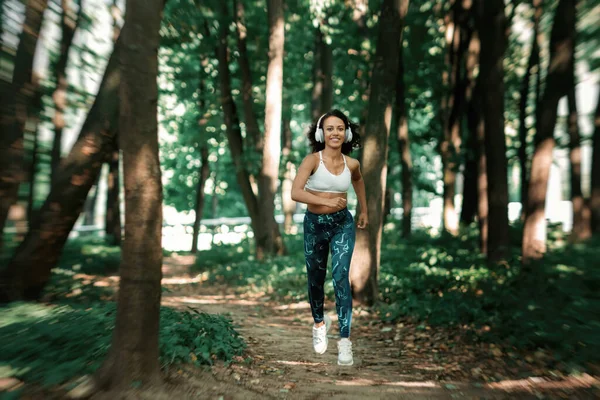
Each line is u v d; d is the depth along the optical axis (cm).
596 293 657
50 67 725
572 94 1603
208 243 2670
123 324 354
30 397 320
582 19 1341
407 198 1855
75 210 689
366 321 794
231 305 991
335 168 436
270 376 464
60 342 413
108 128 691
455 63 1623
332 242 445
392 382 467
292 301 1015
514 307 676
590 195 1617
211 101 1627
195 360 440
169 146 2498
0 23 563
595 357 457
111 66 695
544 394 397
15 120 602
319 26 1451
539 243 986
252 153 1507
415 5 1677
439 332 677
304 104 2450
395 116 1817
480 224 1384
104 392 339
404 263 1205
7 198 613
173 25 1009
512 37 1838
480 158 1384
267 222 1534
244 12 1552
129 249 354
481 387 437
